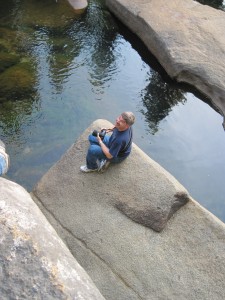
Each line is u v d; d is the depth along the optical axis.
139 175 6.20
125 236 5.74
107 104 9.14
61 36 10.80
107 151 5.83
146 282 5.32
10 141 7.88
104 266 5.48
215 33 10.34
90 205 6.08
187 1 11.52
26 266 2.65
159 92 9.72
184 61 9.63
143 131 8.75
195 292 5.22
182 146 8.52
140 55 10.73
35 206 3.31
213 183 7.80
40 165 7.59
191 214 5.91
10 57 9.81
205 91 9.48
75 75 9.72
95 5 12.12
